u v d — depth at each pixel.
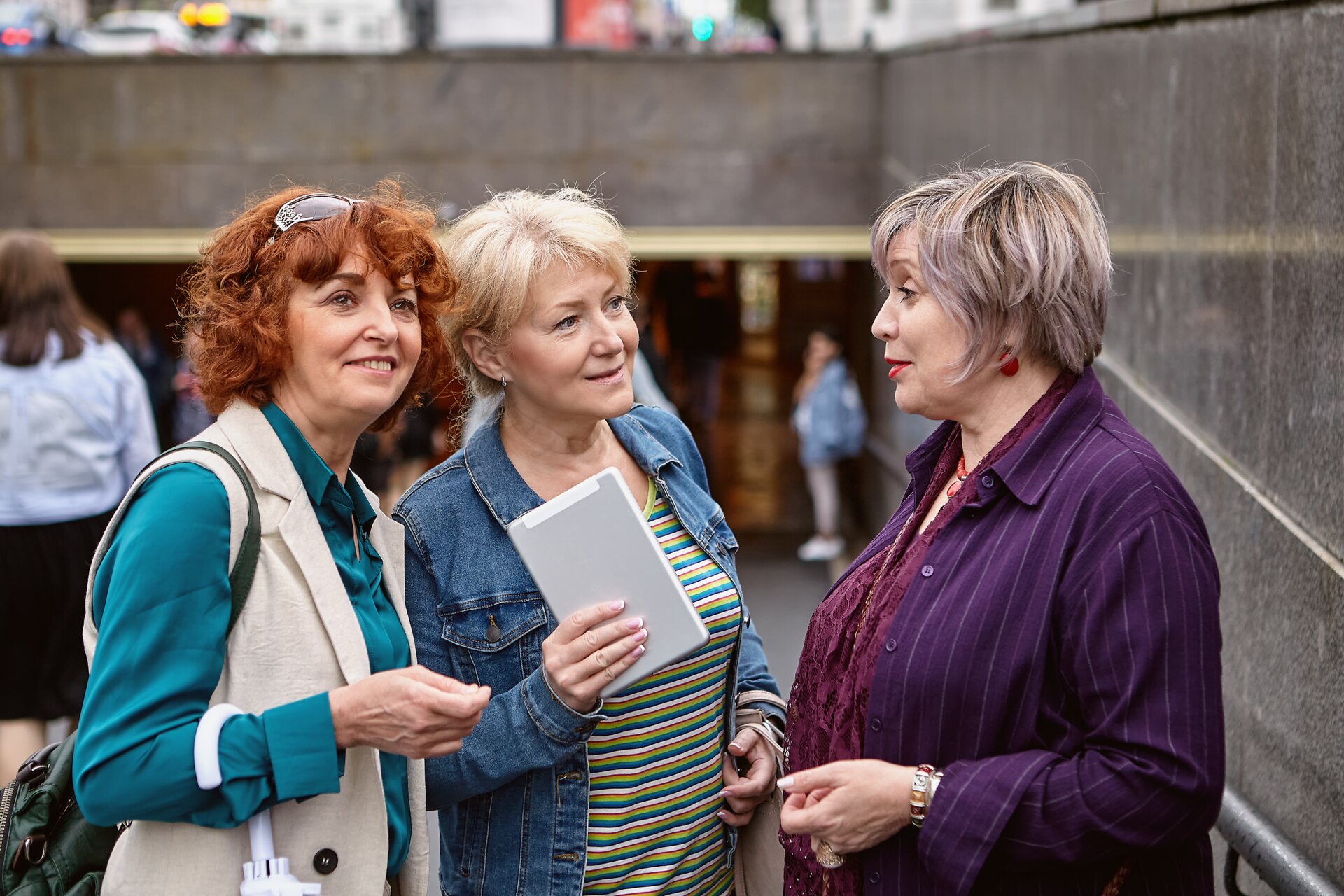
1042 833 1.58
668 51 9.55
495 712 1.93
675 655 1.80
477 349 2.06
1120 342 3.93
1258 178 2.65
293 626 1.65
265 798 1.58
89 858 1.79
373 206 1.75
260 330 1.67
